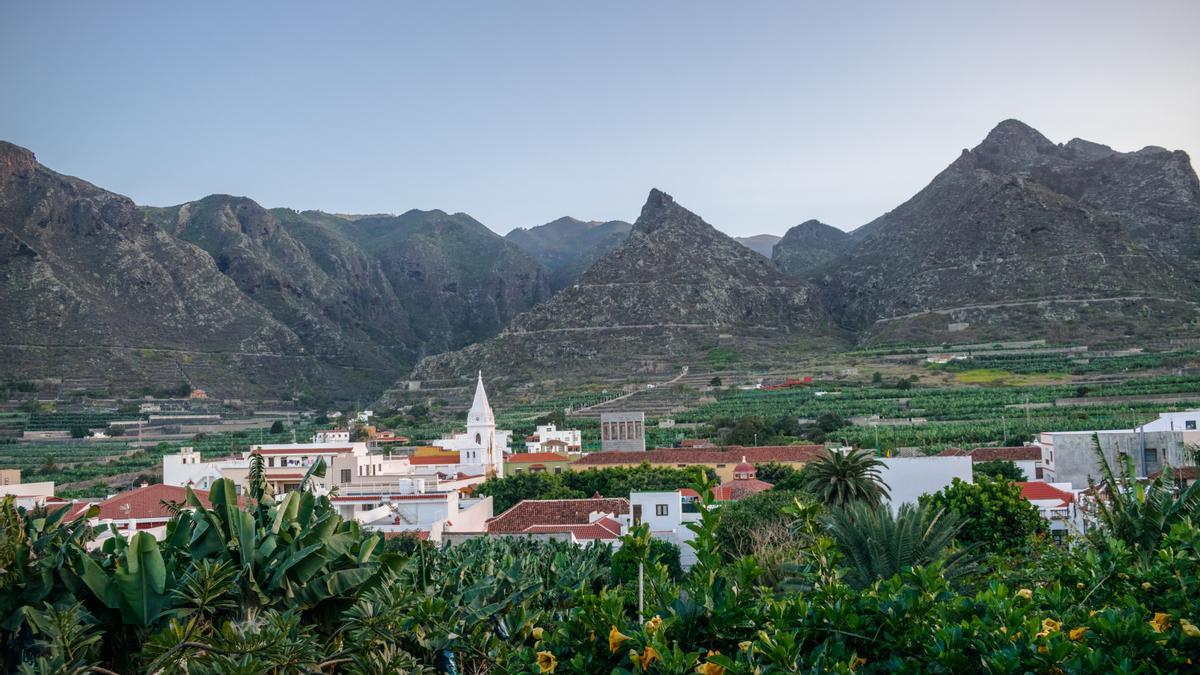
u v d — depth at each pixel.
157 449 168.00
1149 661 12.49
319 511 21.75
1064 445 70.44
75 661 16.05
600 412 194.88
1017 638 12.52
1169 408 133.00
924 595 13.55
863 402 170.75
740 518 55.84
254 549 19.95
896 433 131.38
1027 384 173.50
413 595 20.19
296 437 185.62
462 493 96.00
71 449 170.38
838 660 12.81
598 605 13.49
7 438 181.50
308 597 20.25
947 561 29.12
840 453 56.19
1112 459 68.19
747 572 13.56
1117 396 148.88
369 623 18.75
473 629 22.05
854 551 29.22
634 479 96.31
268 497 21.97
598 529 61.22
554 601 36.47
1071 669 11.83
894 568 28.84
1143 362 179.00
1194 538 16.56
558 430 162.00
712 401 193.12
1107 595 16.81
